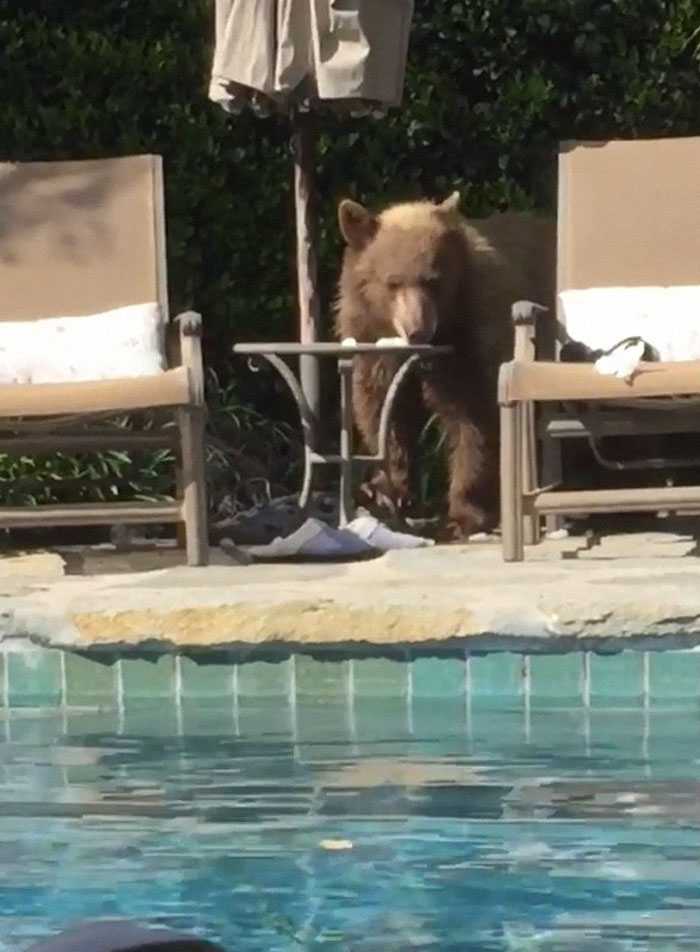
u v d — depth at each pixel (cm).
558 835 375
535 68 861
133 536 747
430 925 324
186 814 397
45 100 842
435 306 721
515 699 505
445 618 502
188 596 519
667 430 657
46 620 517
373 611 504
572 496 612
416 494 800
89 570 634
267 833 381
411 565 617
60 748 465
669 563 604
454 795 408
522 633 499
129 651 514
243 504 815
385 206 854
